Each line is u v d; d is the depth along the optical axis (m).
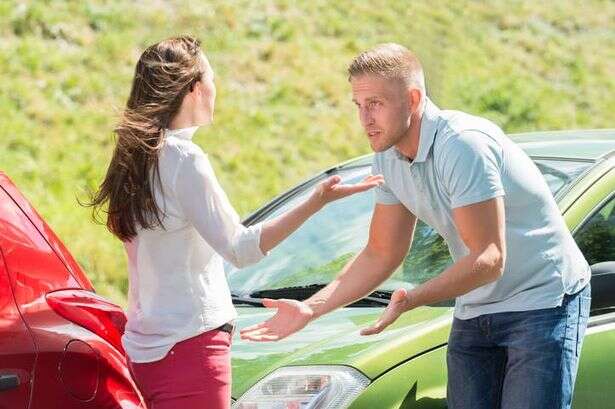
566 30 58.59
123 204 10.52
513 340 11.29
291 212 10.58
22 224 11.48
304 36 45.69
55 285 11.33
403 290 10.62
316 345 12.67
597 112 49.38
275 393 12.02
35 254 11.36
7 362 10.53
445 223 11.42
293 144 37.03
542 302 11.22
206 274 10.67
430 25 51.75
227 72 40.28
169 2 43.53
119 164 10.56
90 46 38.03
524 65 51.88
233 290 14.99
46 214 27.52
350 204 15.86
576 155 14.44
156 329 10.53
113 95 35.53
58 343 10.86
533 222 11.25
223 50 41.62
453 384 11.71
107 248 26.50
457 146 10.87
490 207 10.78
